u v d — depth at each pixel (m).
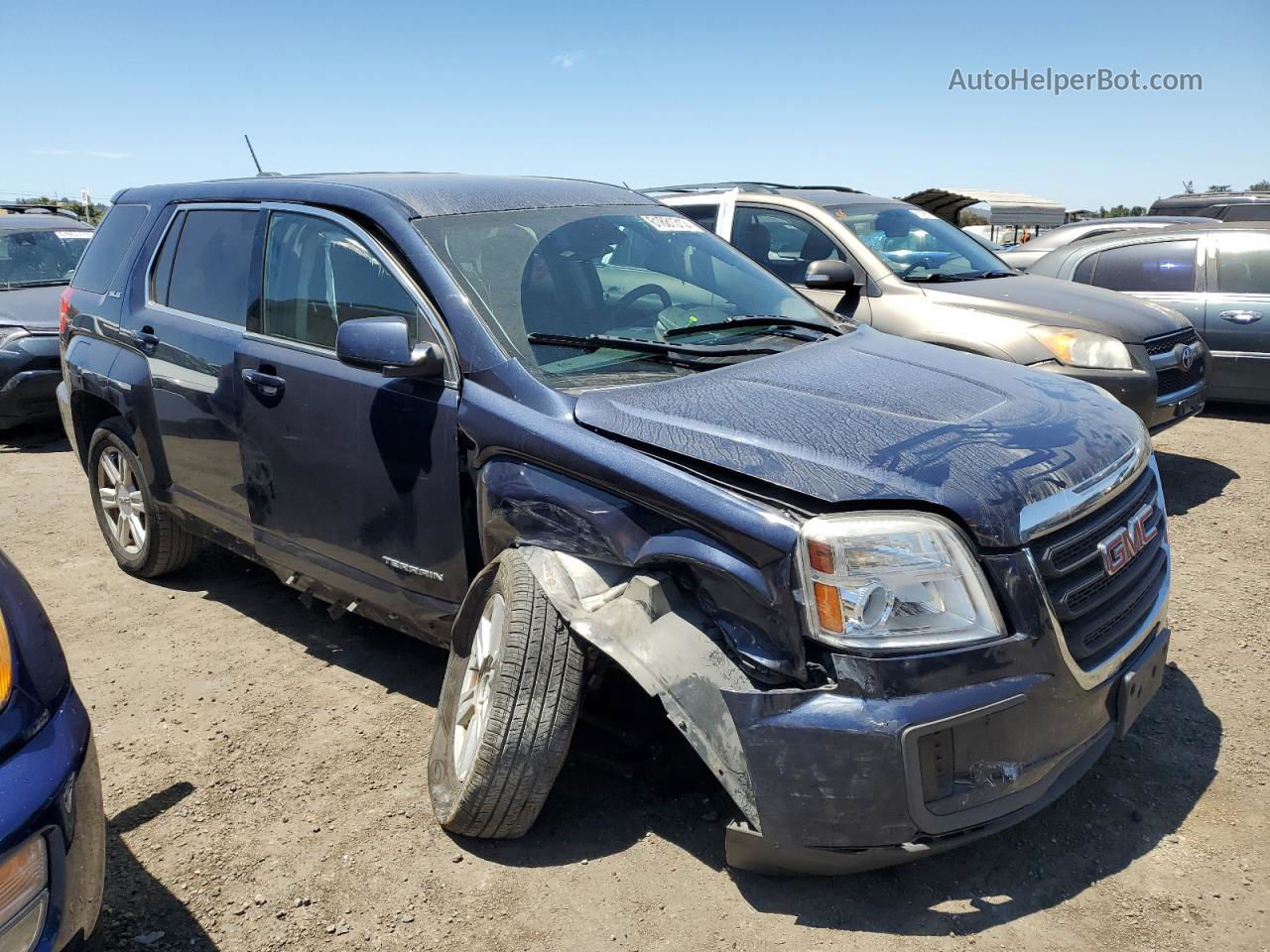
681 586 2.63
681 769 3.08
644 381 3.10
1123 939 2.48
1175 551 5.15
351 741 3.52
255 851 2.93
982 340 5.68
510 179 4.08
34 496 6.82
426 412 3.23
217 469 4.16
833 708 2.33
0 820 1.85
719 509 2.51
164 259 4.60
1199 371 6.31
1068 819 2.95
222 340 4.07
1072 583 2.53
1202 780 3.11
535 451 2.90
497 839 2.94
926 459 2.53
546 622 2.73
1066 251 8.90
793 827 2.38
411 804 3.13
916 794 2.31
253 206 4.15
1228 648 4.02
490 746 2.71
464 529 3.19
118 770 3.37
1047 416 2.90
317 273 3.75
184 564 5.04
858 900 2.64
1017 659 2.38
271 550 3.96
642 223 4.02
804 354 3.40
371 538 3.49
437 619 3.38
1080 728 2.54
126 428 4.73
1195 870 2.71
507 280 3.38
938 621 2.36
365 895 2.73
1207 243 8.23
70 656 4.23
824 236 6.55
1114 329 5.80
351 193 3.72
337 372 3.54
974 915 2.58
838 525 2.38
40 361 8.17
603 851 2.88
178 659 4.19
